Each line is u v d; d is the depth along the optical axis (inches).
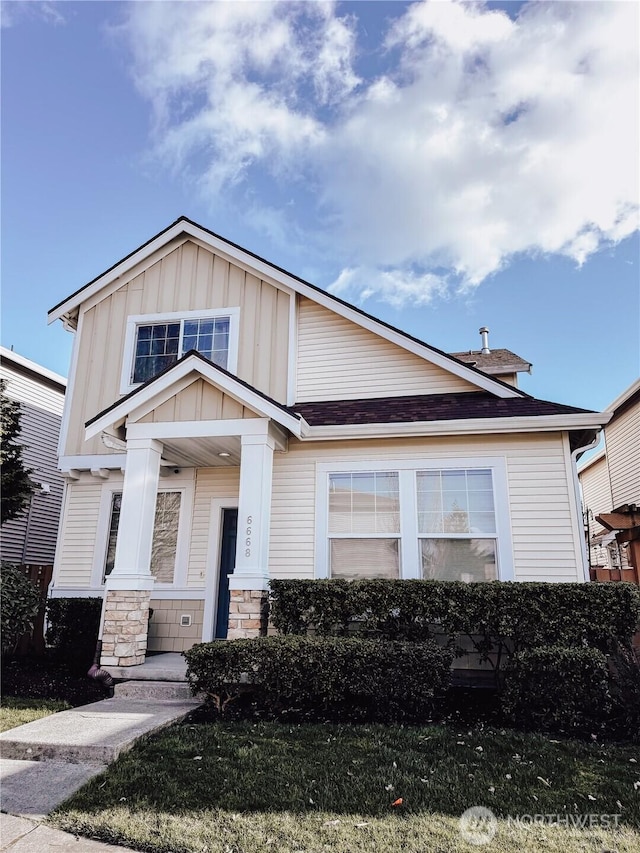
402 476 326.6
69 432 418.0
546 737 205.6
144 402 319.9
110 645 286.5
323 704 239.8
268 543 305.1
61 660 351.6
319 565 321.4
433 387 382.3
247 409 311.7
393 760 177.2
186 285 433.4
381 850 124.5
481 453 321.7
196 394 319.3
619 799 152.1
